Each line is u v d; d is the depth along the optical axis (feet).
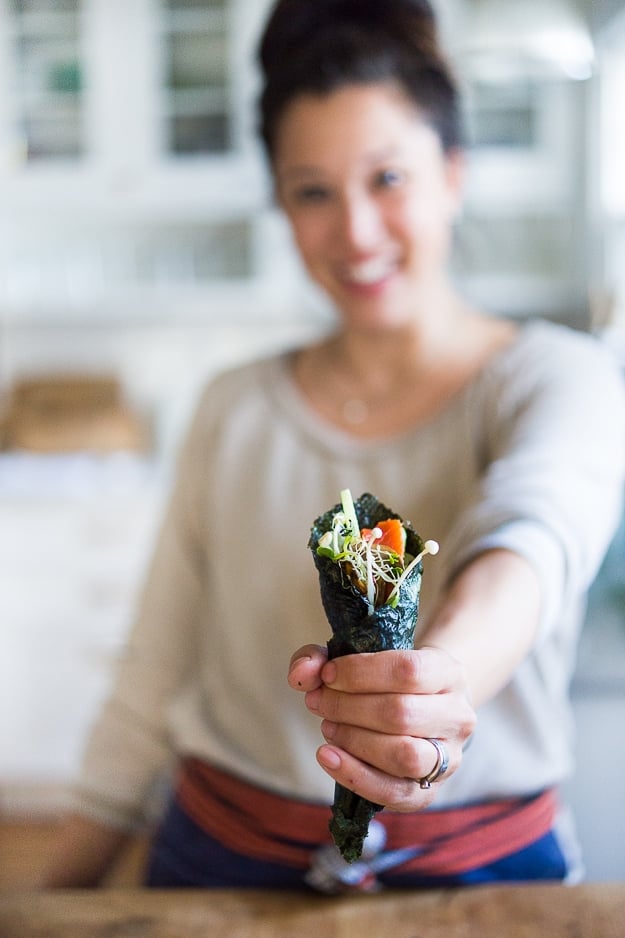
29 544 9.11
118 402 10.64
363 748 2.13
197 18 9.66
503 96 9.49
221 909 3.01
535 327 3.44
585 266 9.64
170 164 9.86
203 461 3.63
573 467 2.90
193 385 10.90
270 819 3.18
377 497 3.33
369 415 3.40
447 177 3.46
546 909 2.91
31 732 9.27
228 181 9.83
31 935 2.91
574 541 2.75
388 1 3.23
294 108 3.25
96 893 3.09
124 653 3.75
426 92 3.26
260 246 10.13
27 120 9.82
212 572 3.55
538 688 3.12
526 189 9.65
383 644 2.20
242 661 3.35
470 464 3.27
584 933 2.82
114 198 9.89
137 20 9.66
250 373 3.65
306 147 3.25
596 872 5.26
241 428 3.56
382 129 3.21
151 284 10.55
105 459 10.21
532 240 10.03
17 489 9.07
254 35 9.61
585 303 9.43
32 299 10.28
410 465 3.32
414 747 2.10
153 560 3.75
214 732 3.35
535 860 3.14
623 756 5.43
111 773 3.63
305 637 3.30
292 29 3.26
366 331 3.36
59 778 9.28
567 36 4.45
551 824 3.23
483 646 2.44
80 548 9.13
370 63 3.18
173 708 3.49
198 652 3.65
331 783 3.15
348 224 3.27
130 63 9.72
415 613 2.24
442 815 3.07
